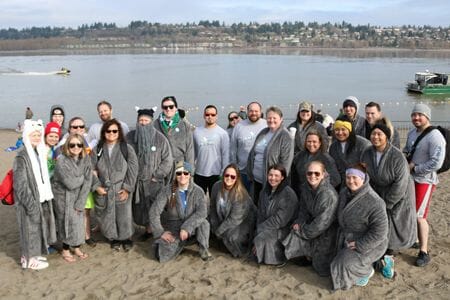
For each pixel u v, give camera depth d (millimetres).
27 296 5305
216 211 6293
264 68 92312
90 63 114438
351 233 5453
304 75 72625
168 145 6434
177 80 63594
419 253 6012
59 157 5758
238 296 5293
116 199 6207
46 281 5629
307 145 6047
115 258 6238
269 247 5859
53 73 75750
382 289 5363
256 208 6453
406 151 6148
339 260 5332
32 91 49375
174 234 6160
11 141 19125
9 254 6359
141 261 6152
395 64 104625
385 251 5570
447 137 5781
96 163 6176
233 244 6191
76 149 5750
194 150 7184
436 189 9664
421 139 5906
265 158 6402
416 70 82875
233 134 7328
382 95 44938
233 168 6062
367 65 101188
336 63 111625
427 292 5297
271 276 5727
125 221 6281
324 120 14633
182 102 40344
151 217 6098
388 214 5598
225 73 77688
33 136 5578
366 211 5258
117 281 5637
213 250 6488
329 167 5934
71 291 5410
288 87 53469
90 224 7375
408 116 31594
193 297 5293
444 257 6133
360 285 5422
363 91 48688
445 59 132000
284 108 36031
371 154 5684
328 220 5535
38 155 5695
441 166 5711
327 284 5500
